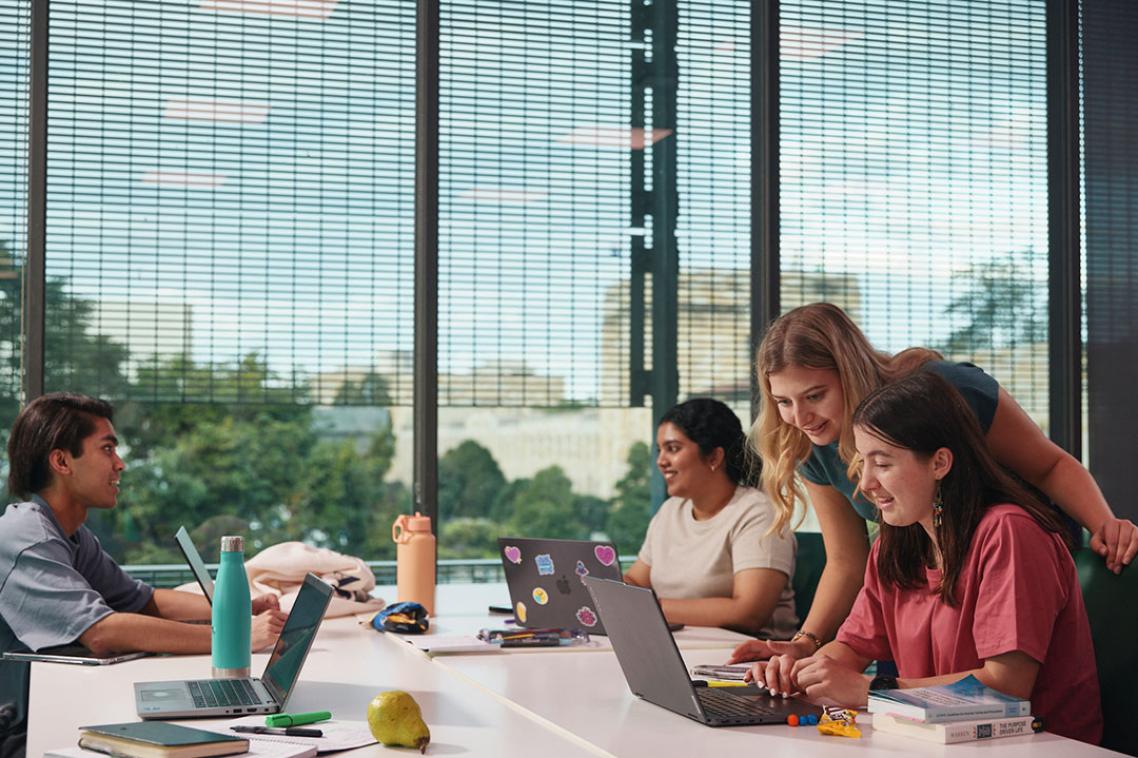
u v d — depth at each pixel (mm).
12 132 3635
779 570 2953
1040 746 1591
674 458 3133
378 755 1564
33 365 3604
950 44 4324
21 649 2430
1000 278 4312
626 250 4074
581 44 4066
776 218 4133
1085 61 4379
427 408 3859
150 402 3709
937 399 1888
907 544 2020
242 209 3805
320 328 3840
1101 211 4359
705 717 1721
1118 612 2123
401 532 3055
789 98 4184
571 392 4004
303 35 3867
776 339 2301
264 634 2439
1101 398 4312
